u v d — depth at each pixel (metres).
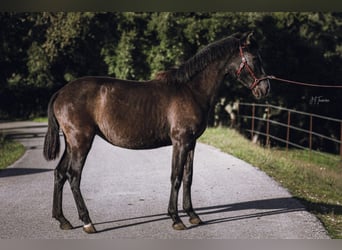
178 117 6.58
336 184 10.04
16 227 6.69
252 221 6.91
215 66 6.84
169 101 6.62
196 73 6.78
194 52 21.16
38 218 7.13
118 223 6.89
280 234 6.29
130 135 6.59
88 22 20.58
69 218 7.15
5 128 23.09
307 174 10.69
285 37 21.75
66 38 20.84
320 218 7.13
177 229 6.55
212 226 6.71
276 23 21.38
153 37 21.28
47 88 30.86
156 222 6.92
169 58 20.48
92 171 10.98
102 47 23.02
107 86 6.58
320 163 17.11
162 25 20.11
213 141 15.70
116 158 12.98
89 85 6.57
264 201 8.05
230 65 6.91
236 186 9.16
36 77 28.75
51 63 24.89
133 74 21.22
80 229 6.61
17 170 11.25
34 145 16.25
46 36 21.72
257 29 20.86
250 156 12.59
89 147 6.57
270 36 21.53
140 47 21.09
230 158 12.38
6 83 30.44
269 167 11.18
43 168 11.53
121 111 6.53
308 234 6.28
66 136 6.58
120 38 21.77
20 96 31.44
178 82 6.75
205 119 6.81
